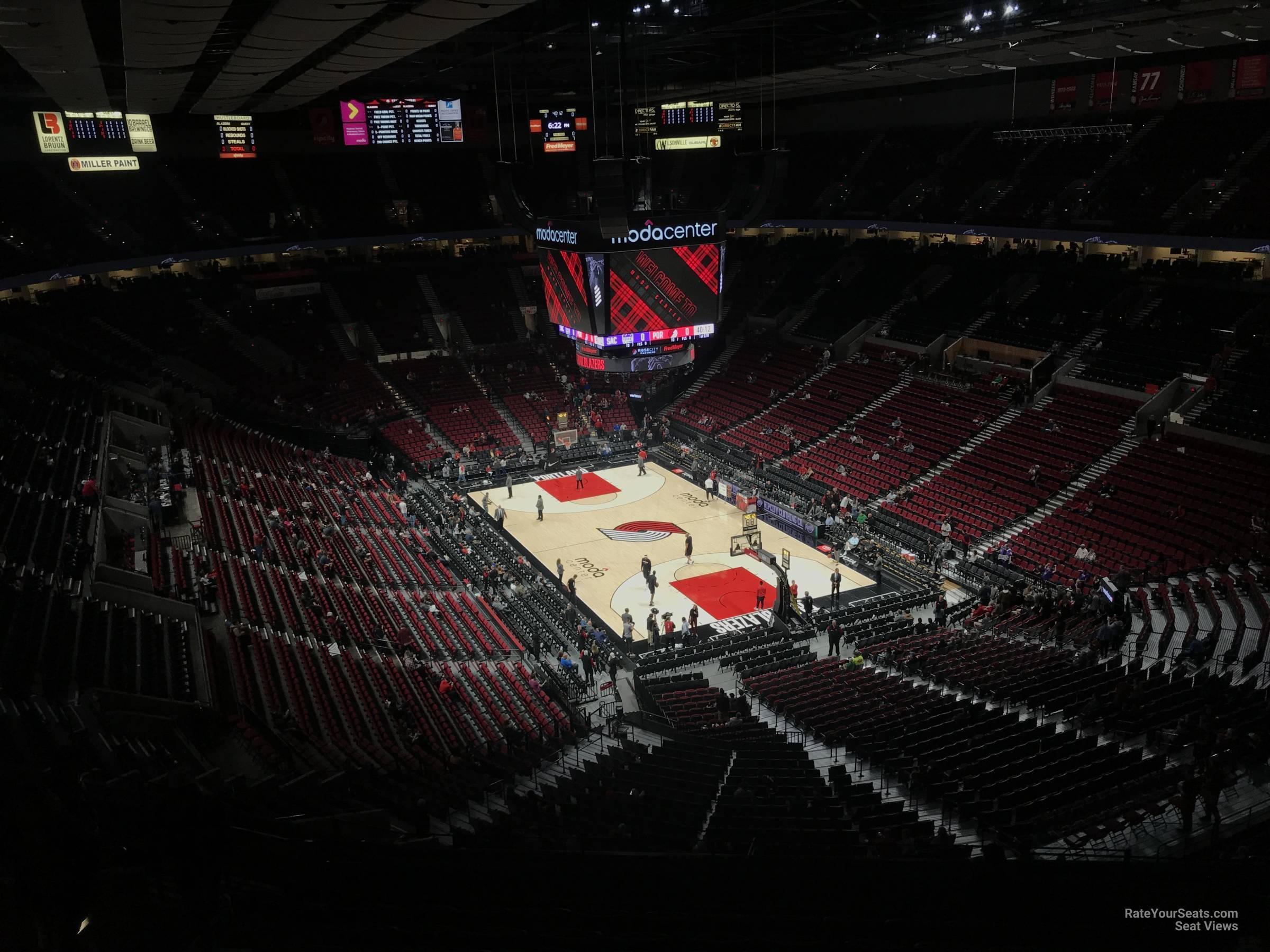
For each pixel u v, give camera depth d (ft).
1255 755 50.08
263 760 49.83
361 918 31.24
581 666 88.79
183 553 80.07
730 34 109.60
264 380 152.15
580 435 158.51
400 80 145.38
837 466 130.82
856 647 87.71
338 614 82.43
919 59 116.98
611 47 113.91
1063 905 33.04
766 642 91.25
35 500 76.33
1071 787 49.80
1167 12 84.38
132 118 138.21
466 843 43.24
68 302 140.56
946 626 91.61
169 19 55.11
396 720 64.95
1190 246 120.47
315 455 135.95
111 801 30.50
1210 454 102.83
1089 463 110.42
